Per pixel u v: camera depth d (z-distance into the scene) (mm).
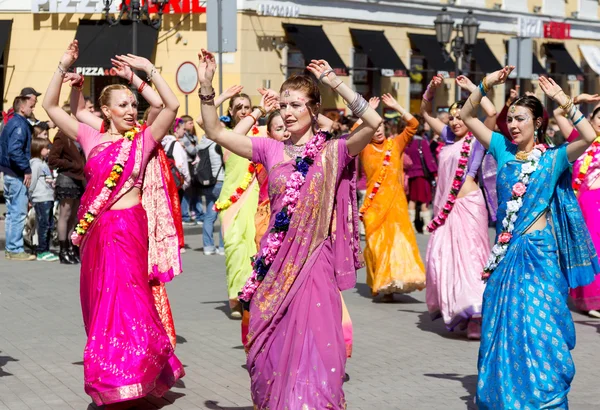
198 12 26312
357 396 7812
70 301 11844
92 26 27062
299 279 6273
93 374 7078
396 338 10016
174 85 26609
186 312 11297
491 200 9953
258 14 26562
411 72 31312
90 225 7359
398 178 12023
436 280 10156
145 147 7434
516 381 6746
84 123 7777
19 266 14750
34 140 15367
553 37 37625
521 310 6820
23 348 9398
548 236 6973
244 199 10586
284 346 6227
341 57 28953
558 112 8492
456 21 33000
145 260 7387
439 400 7703
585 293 11156
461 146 10164
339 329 6293
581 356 9219
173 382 7570
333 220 6383
